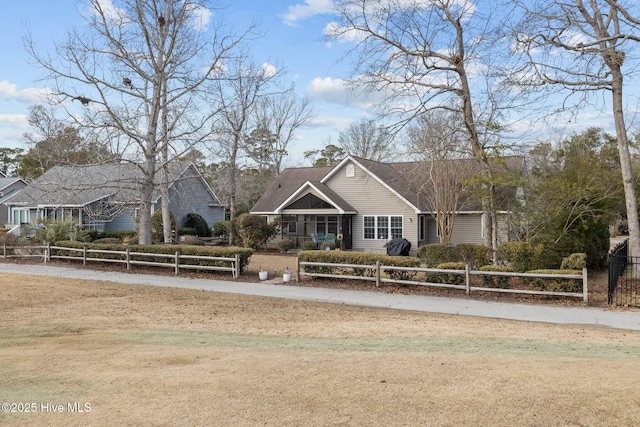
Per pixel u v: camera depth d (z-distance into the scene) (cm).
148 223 2158
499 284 1420
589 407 446
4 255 2316
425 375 561
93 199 3158
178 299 1369
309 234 3039
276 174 4906
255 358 675
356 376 561
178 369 613
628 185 1691
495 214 1800
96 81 1936
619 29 1645
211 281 1705
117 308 1215
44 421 429
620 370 582
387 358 666
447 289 1487
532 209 1709
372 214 2819
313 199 2816
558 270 1363
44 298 1334
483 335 907
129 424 420
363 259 1619
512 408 446
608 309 1209
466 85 1836
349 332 952
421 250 1977
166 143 2134
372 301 1345
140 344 808
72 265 2105
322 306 1284
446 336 894
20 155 7206
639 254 1664
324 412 443
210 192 4172
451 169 2369
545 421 416
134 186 2339
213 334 922
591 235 1791
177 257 1867
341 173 2919
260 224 2955
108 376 577
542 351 738
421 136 2656
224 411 449
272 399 481
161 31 2077
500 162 1686
